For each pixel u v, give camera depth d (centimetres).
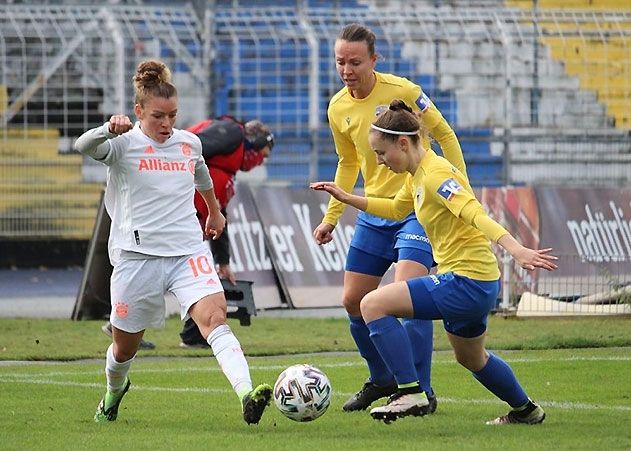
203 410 2386
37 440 1962
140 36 6312
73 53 6344
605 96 6700
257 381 2855
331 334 4019
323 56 6500
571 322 4219
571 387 2678
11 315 4931
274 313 4806
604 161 6606
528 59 6600
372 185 2483
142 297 2114
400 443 1889
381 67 6550
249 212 4894
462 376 2902
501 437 1950
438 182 2022
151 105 2103
